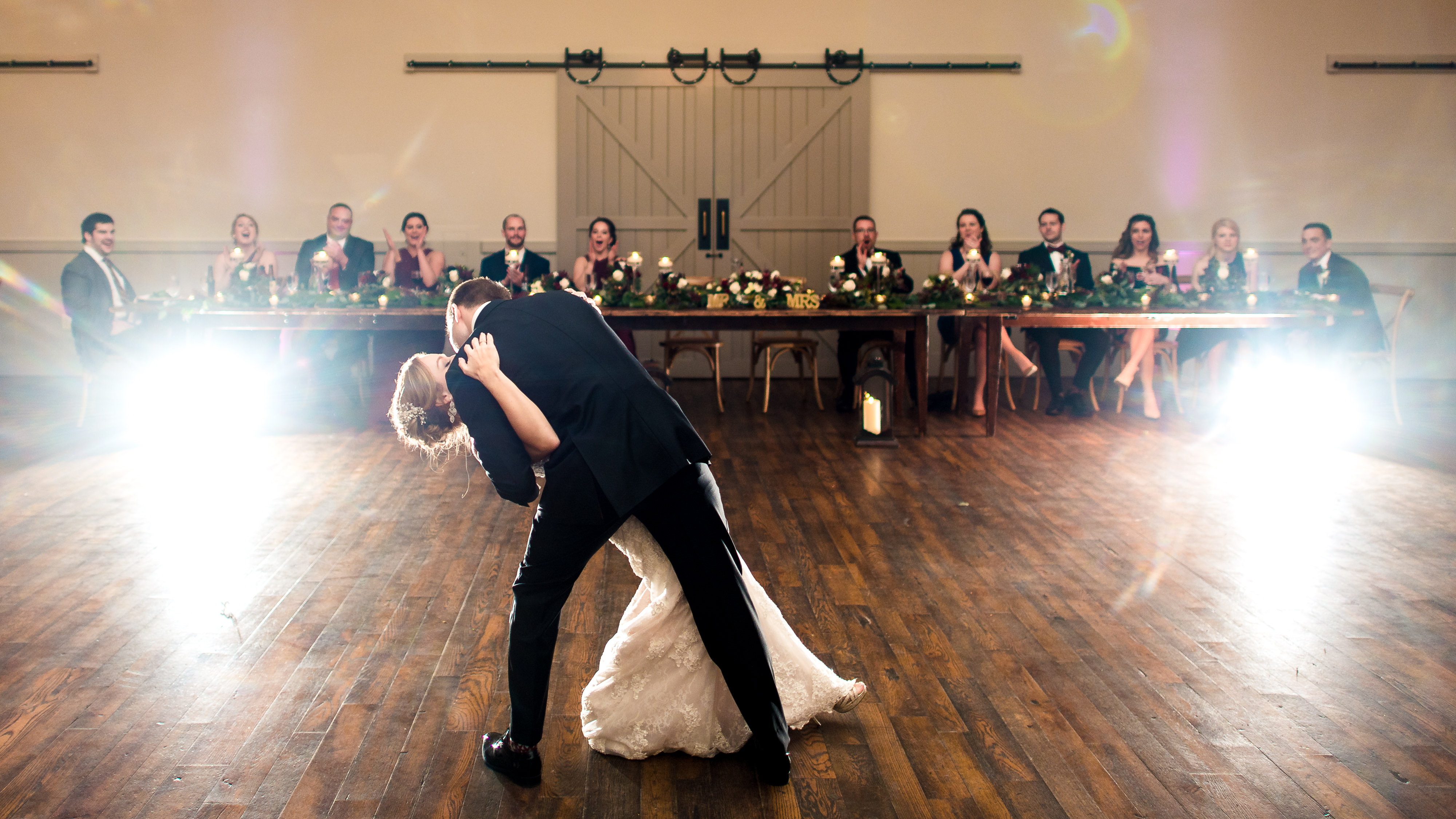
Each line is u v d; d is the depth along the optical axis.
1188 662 2.81
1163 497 4.53
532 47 7.97
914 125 8.10
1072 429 6.15
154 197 7.94
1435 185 8.12
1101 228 8.19
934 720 2.49
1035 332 6.76
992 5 8.00
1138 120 8.09
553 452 2.02
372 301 5.93
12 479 4.77
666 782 2.22
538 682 2.14
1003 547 3.84
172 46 7.82
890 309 5.73
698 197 8.13
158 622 3.07
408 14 7.90
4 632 2.98
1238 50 8.02
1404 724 2.45
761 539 3.97
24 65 7.77
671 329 5.87
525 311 2.09
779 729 2.17
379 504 4.39
